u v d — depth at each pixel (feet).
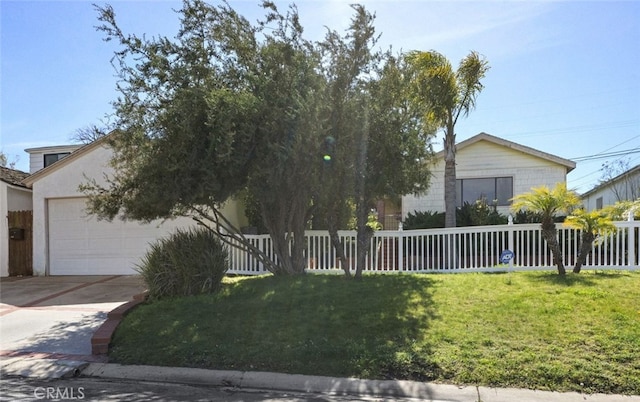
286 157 23.72
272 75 24.43
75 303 31.45
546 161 53.36
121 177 29.60
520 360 16.48
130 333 21.20
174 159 23.98
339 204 29.32
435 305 22.12
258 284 27.78
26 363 19.42
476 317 20.33
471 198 55.31
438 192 55.88
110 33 24.93
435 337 18.51
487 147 55.01
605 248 30.48
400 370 16.58
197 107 24.04
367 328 19.76
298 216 31.32
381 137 26.43
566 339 17.70
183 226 42.57
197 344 19.52
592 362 16.11
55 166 45.47
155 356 19.01
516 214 46.26
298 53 24.39
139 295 27.12
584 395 14.70
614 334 17.75
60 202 45.91
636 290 22.94
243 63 25.64
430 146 30.42
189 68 25.03
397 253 35.35
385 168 27.22
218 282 27.96
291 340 19.16
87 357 19.90
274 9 25.02
